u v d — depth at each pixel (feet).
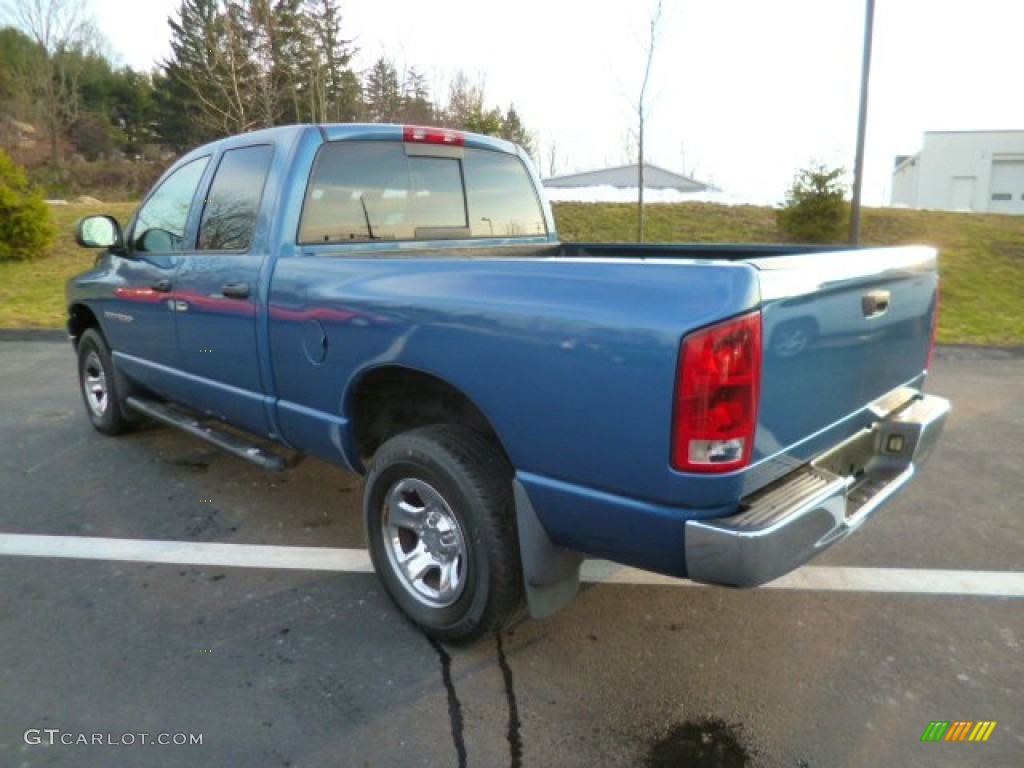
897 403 9.90
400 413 10.64
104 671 8.83
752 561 6.78
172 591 10.69
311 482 14.85
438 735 7.83
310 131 11.07
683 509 6.98
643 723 8.04
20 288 39.99
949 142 128.77
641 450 7.00
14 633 9.61
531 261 7.92
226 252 11.95
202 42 60.54
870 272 8.39
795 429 7.58
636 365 6.89
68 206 62.90
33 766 7.32
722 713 8.20
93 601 10.40
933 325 10.52
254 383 11.65
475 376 8.22
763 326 6.74
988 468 16.08
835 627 9.87
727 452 6.76
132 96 165.89
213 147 12.88
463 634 9.03
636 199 64.28
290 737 7.77
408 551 9.82
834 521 7.72
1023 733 7.90
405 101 66.59
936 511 13.75
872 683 8.71
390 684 8.65
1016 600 10.59
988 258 45.42
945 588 10.92
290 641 9.48
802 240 48.93
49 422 19.11
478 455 8.70
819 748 7.68
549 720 8.08
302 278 10.32
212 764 7.38
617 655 9.25
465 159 13.24
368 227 11.82
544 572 8.29
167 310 13.43
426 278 8.80
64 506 13.66
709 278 6.69
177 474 15.28
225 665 8.97
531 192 14.67
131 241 15.19
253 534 12.56
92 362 17.48
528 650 9.35
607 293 7.20
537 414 7.73
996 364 27.17
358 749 7.62
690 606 10.40
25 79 126.41
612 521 7.42
